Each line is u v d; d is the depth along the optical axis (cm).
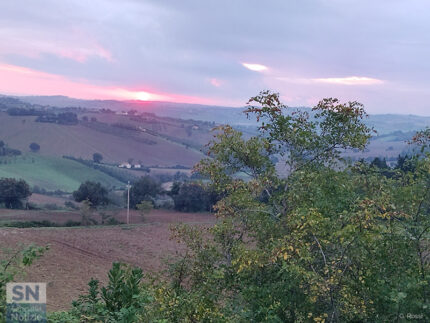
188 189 8094
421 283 797
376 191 1042
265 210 1113
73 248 3812
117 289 911
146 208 7031
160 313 834
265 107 1128
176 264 1162
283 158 1178
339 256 843
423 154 975
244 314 903
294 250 837
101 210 7762
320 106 1180
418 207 937
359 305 816
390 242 891
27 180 18012
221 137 1161
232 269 1055
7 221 6106
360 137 1147
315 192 1049
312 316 866
